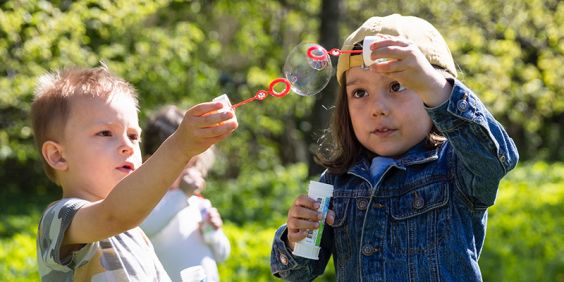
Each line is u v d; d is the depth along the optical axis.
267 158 18.14
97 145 2.26
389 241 2.39
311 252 2.45
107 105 2.29
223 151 17.19
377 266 2.39
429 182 2.38
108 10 10.42
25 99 11.55
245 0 15.00
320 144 2.79
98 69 2.47
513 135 20.25
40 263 2.24
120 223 2.03
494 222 7.05
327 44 11.91
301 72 2.38
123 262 2.26
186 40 13.75
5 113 12.50
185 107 14.32
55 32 9.49
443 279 2.31
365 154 2.61
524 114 15.93
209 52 15.84
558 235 6.84
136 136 2.36
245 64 17.09
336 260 2.55
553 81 14.10
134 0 10.66
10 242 7.16
